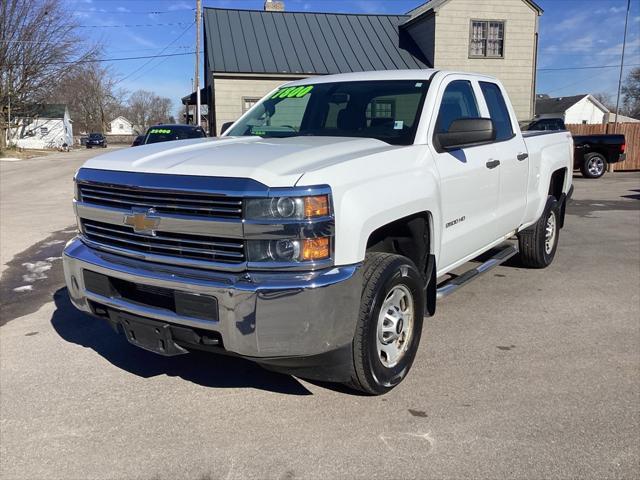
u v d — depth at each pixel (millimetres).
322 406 3559
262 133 4785
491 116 5207
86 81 84938
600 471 2898
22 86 42844
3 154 41188
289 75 23078
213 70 22438
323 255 2971
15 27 40750
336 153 3436
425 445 3125
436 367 4098
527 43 24625
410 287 3709
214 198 2988
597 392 3721
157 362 4227
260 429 3299
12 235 9117
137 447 3135
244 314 2918
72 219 10781
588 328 4863
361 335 3314
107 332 4832
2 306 5543
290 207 2896
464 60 24188
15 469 2951
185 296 3066
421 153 3918
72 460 3023
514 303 5512
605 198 13609
